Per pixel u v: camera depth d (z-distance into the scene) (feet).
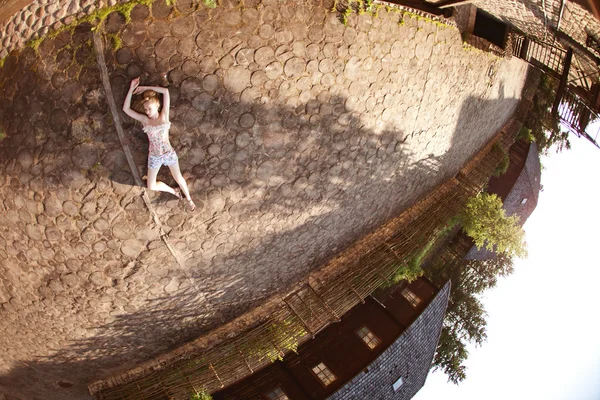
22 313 24.06
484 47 29.91
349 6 20.71
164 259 22.65
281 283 27.84
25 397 29.96
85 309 23.57
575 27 19.95
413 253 31.96
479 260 60.75
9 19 18.26
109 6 17.94
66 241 21.04
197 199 21.29
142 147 19.44
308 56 20.54
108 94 18.44
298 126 21.67
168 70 18.66
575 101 28.71
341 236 28.55
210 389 27.04
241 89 19.80
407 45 23.71
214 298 25.79
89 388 27.78
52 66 18.37
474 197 34.86
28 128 19.11
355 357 37.11
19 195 20.20
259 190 22.45
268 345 27.30
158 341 26.37
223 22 18.86
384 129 25.17
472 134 37.55
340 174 24.71
